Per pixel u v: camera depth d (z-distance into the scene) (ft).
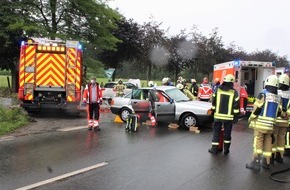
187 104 46.26
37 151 31.04
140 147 33.60
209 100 62.95
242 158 29.86
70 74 55.21
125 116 51.39
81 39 90.02
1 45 94.84
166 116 46.68
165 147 33.83
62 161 27.71
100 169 25.62
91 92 43.27
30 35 89.35
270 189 21.83
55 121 51.19
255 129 26.58
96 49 101.76
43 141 35.63
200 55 113.91
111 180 23.03
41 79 54.95
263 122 26.07
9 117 46.78
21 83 54.49
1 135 38.78
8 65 99.09
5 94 93.15
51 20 89.86
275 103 26.16
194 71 117.70
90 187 21.57
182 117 46.06
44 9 88.84
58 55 55.11
